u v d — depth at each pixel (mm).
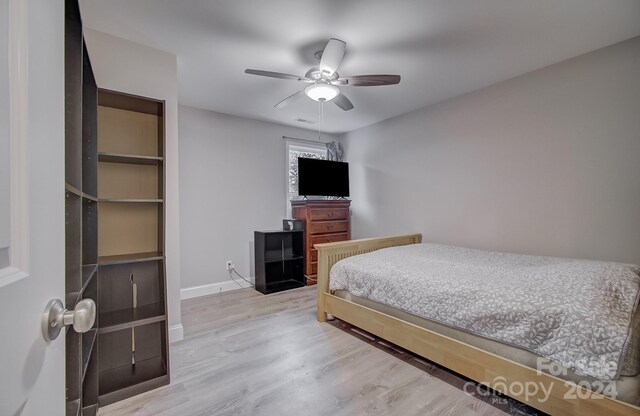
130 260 1731
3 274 396
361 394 1697
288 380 1837
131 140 2023
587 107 2404
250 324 2713
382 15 1900
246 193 4047
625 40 2213
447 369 1960
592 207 2385
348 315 2473
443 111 3475
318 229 4145
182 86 2975
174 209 2398
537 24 2006
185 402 1639
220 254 3797
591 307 1314
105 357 1876
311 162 4195
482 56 2443
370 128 4480
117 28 2029
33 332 477
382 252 2830
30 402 457
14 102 443
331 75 2307
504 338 1515
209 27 2021
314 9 1836
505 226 2936
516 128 2840
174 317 2377
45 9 568
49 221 573
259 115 3955
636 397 1143
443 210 3506
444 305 1793
